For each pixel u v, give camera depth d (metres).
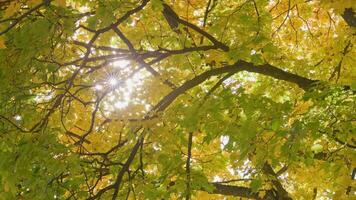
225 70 5.81
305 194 7.70
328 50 6.77
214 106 5.00
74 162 5.18
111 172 5.92
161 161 5.64
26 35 4.39
